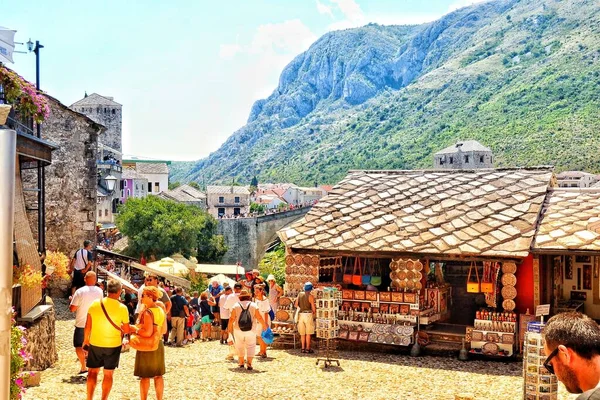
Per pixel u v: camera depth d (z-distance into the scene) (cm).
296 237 1897
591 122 18038
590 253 1593
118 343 1067
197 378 1366
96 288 1319
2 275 539
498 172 2064
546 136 18200
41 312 1362
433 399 1227
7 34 1527
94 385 1065
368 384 1352
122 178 10481
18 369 927
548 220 1756
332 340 1658
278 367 1524
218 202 14825
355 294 1808
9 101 1336
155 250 6662
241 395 1231
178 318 1900
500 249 1667
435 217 1862
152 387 1260
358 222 1912
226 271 5919
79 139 2489
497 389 1319
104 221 7338
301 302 1752
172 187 17150
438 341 1745
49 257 1661
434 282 1959
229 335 1906
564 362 409
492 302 1708
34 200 2381
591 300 1827
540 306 1218
